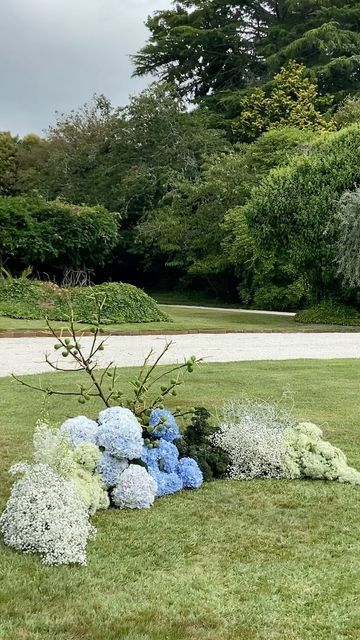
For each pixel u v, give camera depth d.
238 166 27.86
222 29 37.81
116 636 2.43
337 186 19.19
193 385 7.91
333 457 4.45
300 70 32.78
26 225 22.30
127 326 16.62
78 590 2.77
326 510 3.80
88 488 3.62
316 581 2.90
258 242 20.67
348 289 19.58
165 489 3.99
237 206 26.33
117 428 3.80
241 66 39.03
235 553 3.20
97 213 24.16
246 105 34.00
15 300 17.41
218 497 3.98
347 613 2.63
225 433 4.52
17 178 39.34
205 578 2.91
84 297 17.52
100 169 35.12
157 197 33.50
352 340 14.96
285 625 2.53
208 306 29.81
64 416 6.04
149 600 2.71
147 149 34.31
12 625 2.48
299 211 19.56
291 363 10.26
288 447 4.48
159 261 35.31
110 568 2.99
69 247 23.47
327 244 19.23
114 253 34.47
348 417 6.22
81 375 8.64
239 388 7.73
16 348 12.18
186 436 4.47
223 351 12.27
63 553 3.03
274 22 38.88
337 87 35.25
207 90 40.66
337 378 8.62
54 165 36.06
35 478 3.32
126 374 8.73
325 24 33.38
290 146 26.36
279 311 26.17
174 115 33.66
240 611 2.63
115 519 3.59
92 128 36.53
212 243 28.89
